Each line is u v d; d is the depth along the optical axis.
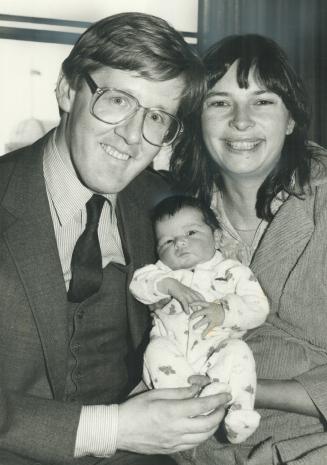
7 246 1.49
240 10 3.34
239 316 1.60
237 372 1.52
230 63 1.69
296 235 1.66
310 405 1.54
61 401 1.48
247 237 1.88
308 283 1.63
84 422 1.44
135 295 1.71
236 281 1.69
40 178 1.56
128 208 1.79
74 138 1.53
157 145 1.56
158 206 1.84
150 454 1.63
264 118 1.69
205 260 1.77
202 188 1.93
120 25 1.45
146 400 1.47
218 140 1.75
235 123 1.69
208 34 3.33
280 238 1.68
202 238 1.77
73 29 3.31
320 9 3.36
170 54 1.46
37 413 1.44
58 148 1.61
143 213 1.83
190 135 1.85
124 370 1.78
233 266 1.72
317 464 1.43
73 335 1.63
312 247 1.63
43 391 1.57
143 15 1.49
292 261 1.67
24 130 3.30
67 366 1.58
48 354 1.51
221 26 3.33
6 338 1.49
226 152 1.75
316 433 1.53
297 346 1.66
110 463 1.62
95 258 1.61
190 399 1.44
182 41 1.51
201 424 1.44
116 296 1.72
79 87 1.52
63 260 1.62
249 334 1.75
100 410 1.46
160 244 1.80
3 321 1.48
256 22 3.35
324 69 3.35
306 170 1.73
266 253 1.70
